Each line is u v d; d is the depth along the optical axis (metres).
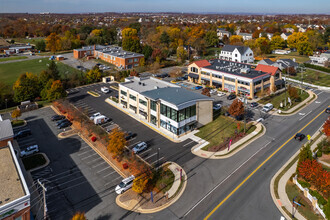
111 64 134.38
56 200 38.03
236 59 136.25
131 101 72.12
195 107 59.94
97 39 194.88
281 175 43.12
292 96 79.44
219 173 44.09
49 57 153.00
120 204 37.12
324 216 33.50
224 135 58.06
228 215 34.62
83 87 97.25
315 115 69.38
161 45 174.50
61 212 35.66
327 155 49.59
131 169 45.19
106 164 47.38
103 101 82.12
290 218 33.97
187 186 40.84
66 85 95.12
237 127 60.91
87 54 152.75
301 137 55.34
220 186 40.69
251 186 40.50
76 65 131.00
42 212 35.66
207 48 189.62
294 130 60.41
